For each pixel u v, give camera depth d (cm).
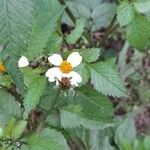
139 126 27
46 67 16
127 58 26
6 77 17
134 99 26
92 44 22
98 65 17
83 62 17
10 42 13
